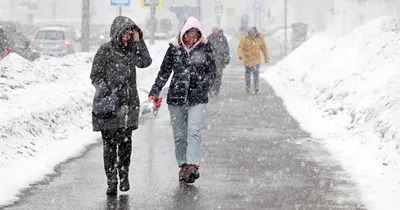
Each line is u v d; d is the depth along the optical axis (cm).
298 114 2177
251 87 3169
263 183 1230
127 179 1155
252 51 2880
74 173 1280
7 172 1212
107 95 1120
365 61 2311
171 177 1278
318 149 1567
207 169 1354
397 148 1372
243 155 1502
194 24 1230
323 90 2336
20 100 1764
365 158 1398
